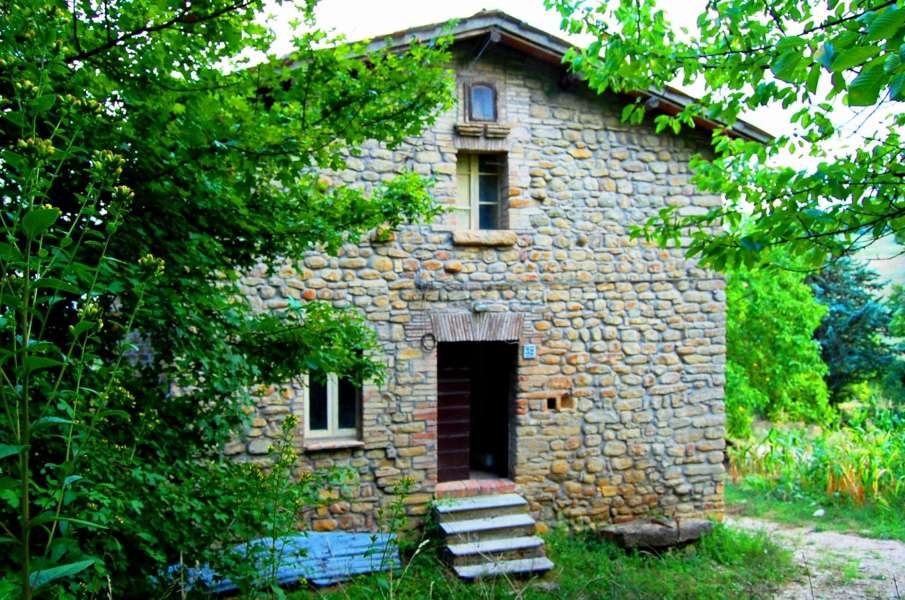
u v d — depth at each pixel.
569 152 7.52
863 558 7.48
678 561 7.07
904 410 16.02
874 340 17.23
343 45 3.05
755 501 10.44
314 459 6.65
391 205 4.29
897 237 3.09
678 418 7.86
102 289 2.58
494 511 7.00
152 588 2.95
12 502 1.86
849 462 10.55
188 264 3.20
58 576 1.58
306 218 3.95
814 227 3.25
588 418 7.58
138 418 3.15
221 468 3.53
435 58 3.30
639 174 7.75
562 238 7.49
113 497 2.55
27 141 1.80
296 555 3.57
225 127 2.76
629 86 4.30
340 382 6.98
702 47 3.78
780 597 6.28
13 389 1.59
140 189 2.95
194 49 2.81
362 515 6.79
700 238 3.66
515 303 7.33
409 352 6.97
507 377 7.73
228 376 3.47
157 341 3.30
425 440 7.01
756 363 14.55
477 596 5.38
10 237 1.56
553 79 7.47
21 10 2.28
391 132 3.34
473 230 7.18
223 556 3.15
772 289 14.06
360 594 4.53
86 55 2.59
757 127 7.68
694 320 7.92
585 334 7.57
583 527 7.53
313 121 3.20
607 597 5.93
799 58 2.59
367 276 6.84
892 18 1.78
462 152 7.39
